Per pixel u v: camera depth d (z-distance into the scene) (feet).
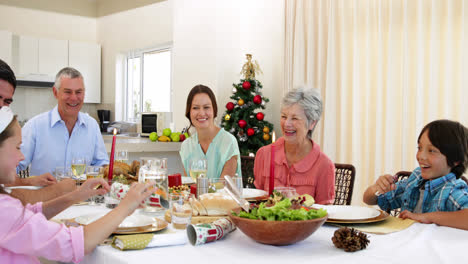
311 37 12.30
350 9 11.41
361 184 11.14
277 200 3.88
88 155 8.14
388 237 3.50
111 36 20.71
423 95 9.91
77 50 20.39
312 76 12.32
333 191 5.83
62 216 4.21
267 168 6.22
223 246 3.22
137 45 18.98
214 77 13.83
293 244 3.28
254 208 3.41
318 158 5.87
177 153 13.19
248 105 12.59
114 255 2.95
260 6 14.24
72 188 4.83
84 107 21.48
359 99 11.24
